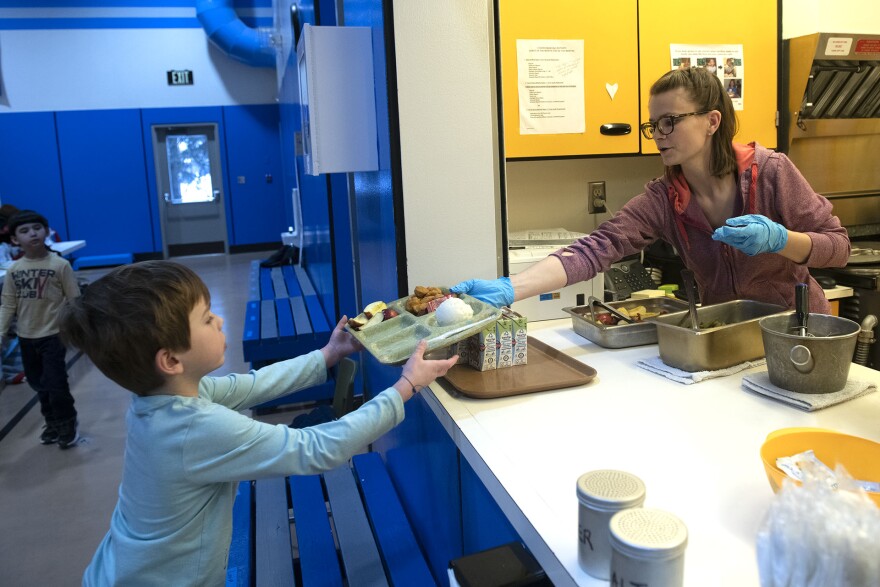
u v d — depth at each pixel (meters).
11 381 4.41
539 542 0.87
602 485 0.78
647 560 0.64
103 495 2.87
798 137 2.66
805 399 1.22
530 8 2.31
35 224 3.27
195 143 9.89
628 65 2.43
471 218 1.75
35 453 3.33
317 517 1.75
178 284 1.08
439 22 1.65
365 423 1.18
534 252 2.27
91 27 9.16
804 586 0.60
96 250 9.59
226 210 10.09
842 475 0.69
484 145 1.73
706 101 1.54
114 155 9.46
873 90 2.72
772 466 0.87
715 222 1.71
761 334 1.44
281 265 6.70
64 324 1.08
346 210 3.53
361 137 1.91
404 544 1.57
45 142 9.22
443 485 1.53
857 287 2.37
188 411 1.10
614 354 1.66
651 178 2.89
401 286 1.73
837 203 2.87
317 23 3.03
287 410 3.69
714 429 1.16
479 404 1.35
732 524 0.87
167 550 1.12
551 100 2.37
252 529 1.78
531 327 1.99
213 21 8.77
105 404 4.00
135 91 9.43
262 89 9.88
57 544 2.49
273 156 10.12
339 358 1.58
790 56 2.61
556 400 1.35
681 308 1.88
